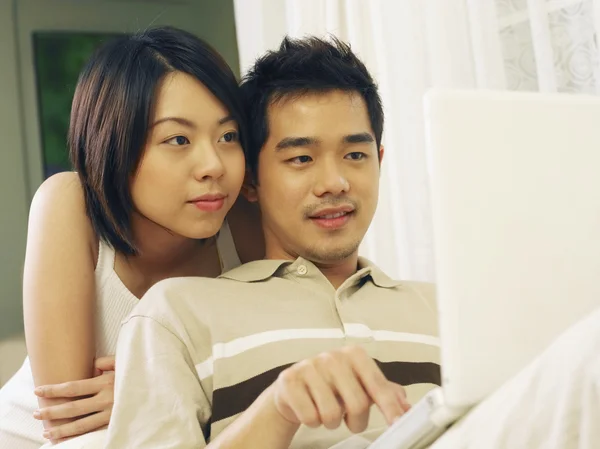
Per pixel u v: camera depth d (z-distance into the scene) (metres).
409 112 1.38
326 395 0.55
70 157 0.99
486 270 0.45
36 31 2.15
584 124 0.49
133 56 0.90
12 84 2.12
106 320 1.02
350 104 0.86
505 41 1.22
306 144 0.84
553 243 0.47
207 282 0.83
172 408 0.69
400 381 0.81
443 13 1.28
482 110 0.46
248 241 1.07
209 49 0.93
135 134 0.87
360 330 0.81
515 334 0.46
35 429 1.09
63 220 0.98
